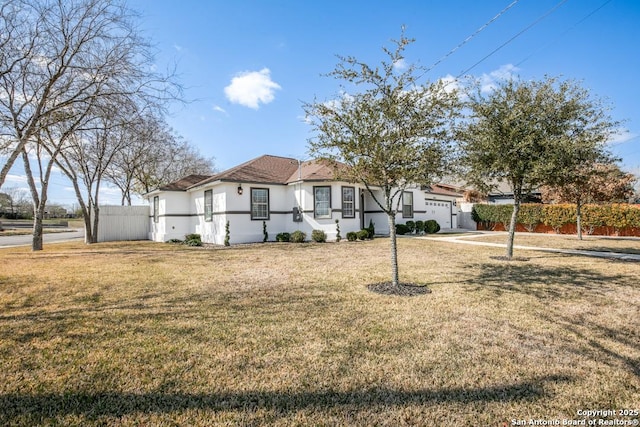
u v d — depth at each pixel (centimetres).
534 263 920
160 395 276
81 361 335
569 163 871
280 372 312
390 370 315
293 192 1708
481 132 928
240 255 1144
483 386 288
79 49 1003
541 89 887
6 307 521
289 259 1032
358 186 1738
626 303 530
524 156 906
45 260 1055
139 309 508
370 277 739
